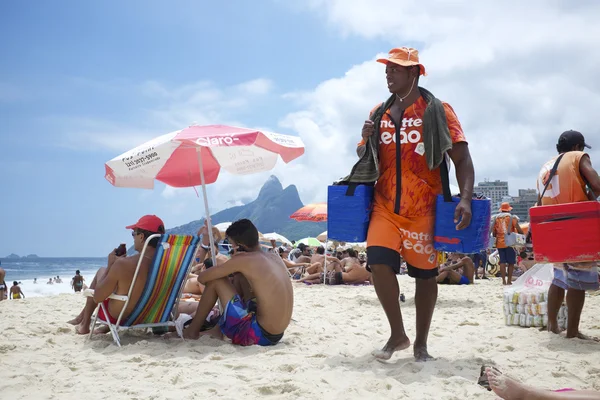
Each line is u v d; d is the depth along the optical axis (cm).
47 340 486
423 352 398
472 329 559
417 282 401
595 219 414
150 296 475
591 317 634
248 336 466
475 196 396
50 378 359
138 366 390
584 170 456
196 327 489
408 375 353
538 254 434
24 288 4688
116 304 475
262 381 343
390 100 406
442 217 382
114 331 470
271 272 465
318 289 1183
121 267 471
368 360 399
